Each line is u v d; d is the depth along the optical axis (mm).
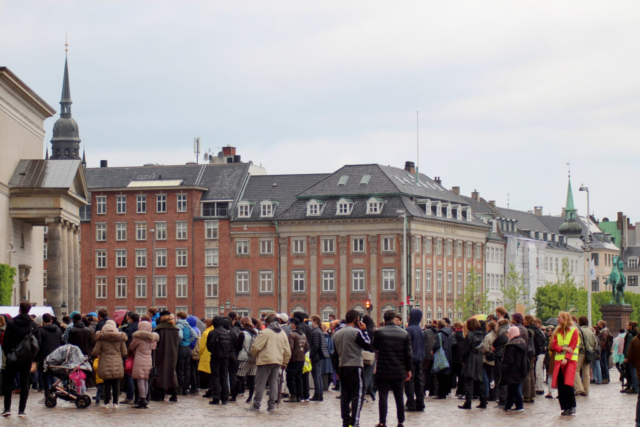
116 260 138250
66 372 34969
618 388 47375
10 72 87500
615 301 83000
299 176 139250
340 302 130125
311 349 38969
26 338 31312
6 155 88562
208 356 39406
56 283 88250
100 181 140625
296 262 132125
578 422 30578
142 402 34688
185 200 136250
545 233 180250
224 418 31734
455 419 31594
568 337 32562
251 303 133625
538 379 42781
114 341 34094
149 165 142250
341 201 130375
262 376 34406
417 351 34438
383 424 28344
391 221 128250
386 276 128375
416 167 137000
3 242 86938
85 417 31672
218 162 152500
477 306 136125
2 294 81625
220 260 134750
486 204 165250
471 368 35250
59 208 88750
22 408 31453
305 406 36469
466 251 141125
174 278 136125
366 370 38188
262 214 134500
